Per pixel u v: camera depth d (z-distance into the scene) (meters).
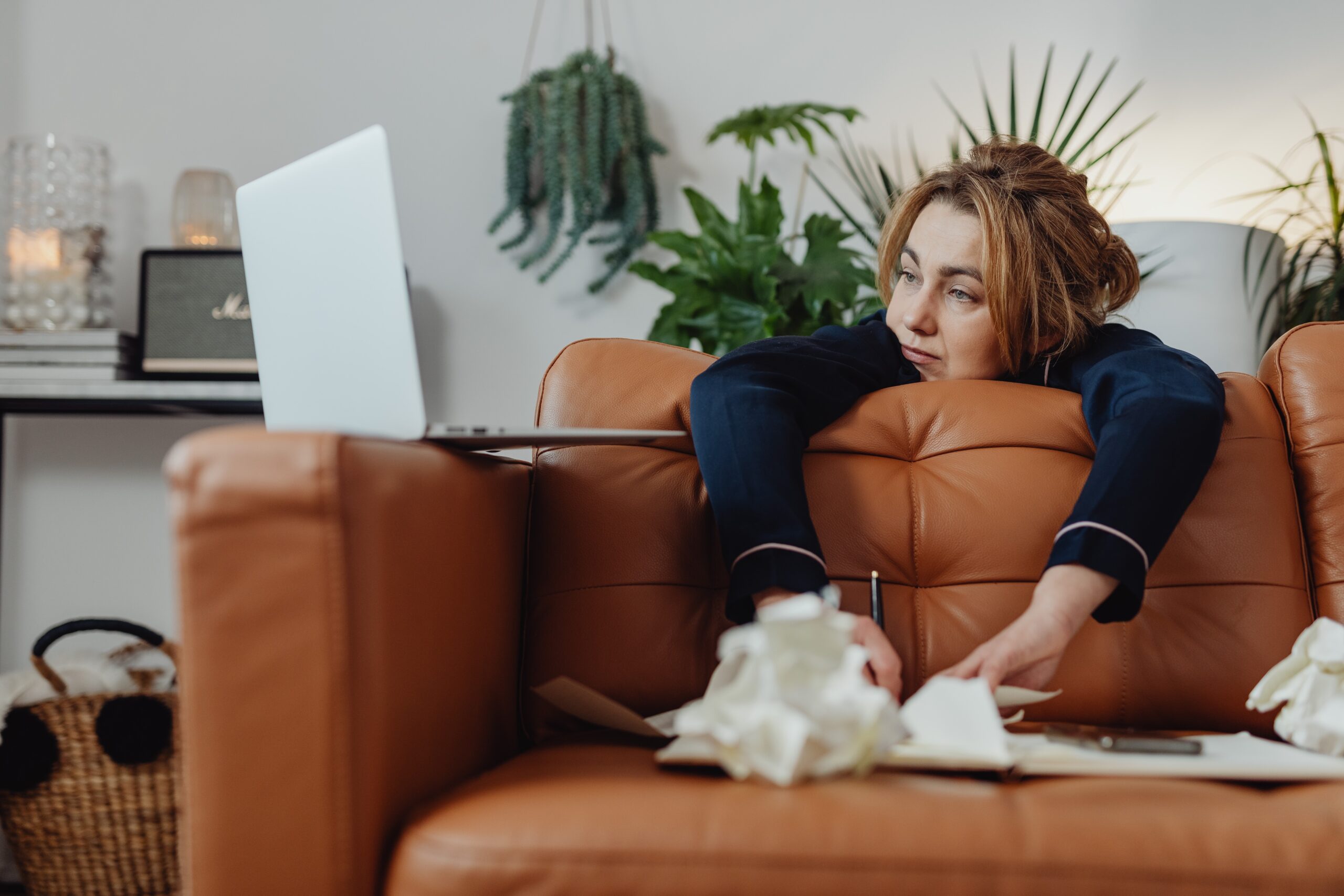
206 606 0.58
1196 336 1.64
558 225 2.03
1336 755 0.71
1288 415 1.00
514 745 0.92
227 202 2.02
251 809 0.57
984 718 0.59
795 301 1.75
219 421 2.11
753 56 2.13
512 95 2.06
